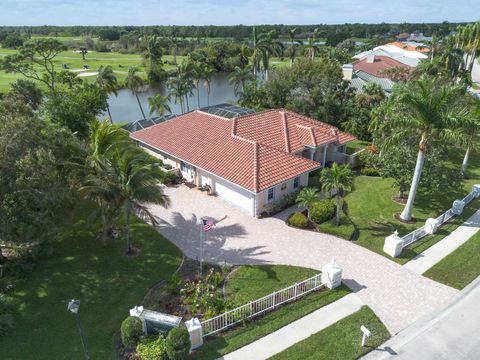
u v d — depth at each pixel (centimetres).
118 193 2097
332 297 1873
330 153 3716
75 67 11350
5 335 1673
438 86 2392
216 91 9100
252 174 2692
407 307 1811
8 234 1831
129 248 2270
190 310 1798
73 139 2348
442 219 2541
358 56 10288
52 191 1872
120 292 1953
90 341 1641
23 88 4784
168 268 2145
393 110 2877
